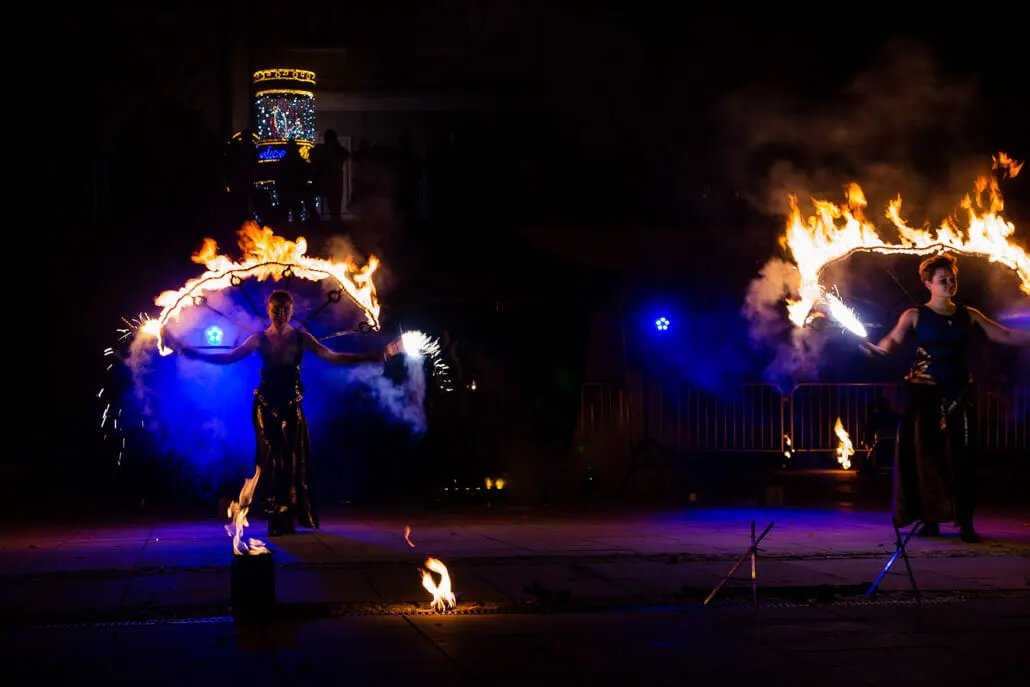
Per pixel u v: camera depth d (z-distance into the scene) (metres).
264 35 21.91
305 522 12.74
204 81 21.69
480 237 19.12
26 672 6.49
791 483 18.44
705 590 8.85
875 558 10.65
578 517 14.80
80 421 18.56
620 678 6.39
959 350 12.26
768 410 19.19
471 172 20.81
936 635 7.45
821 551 11.09
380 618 7.95
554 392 18.44
